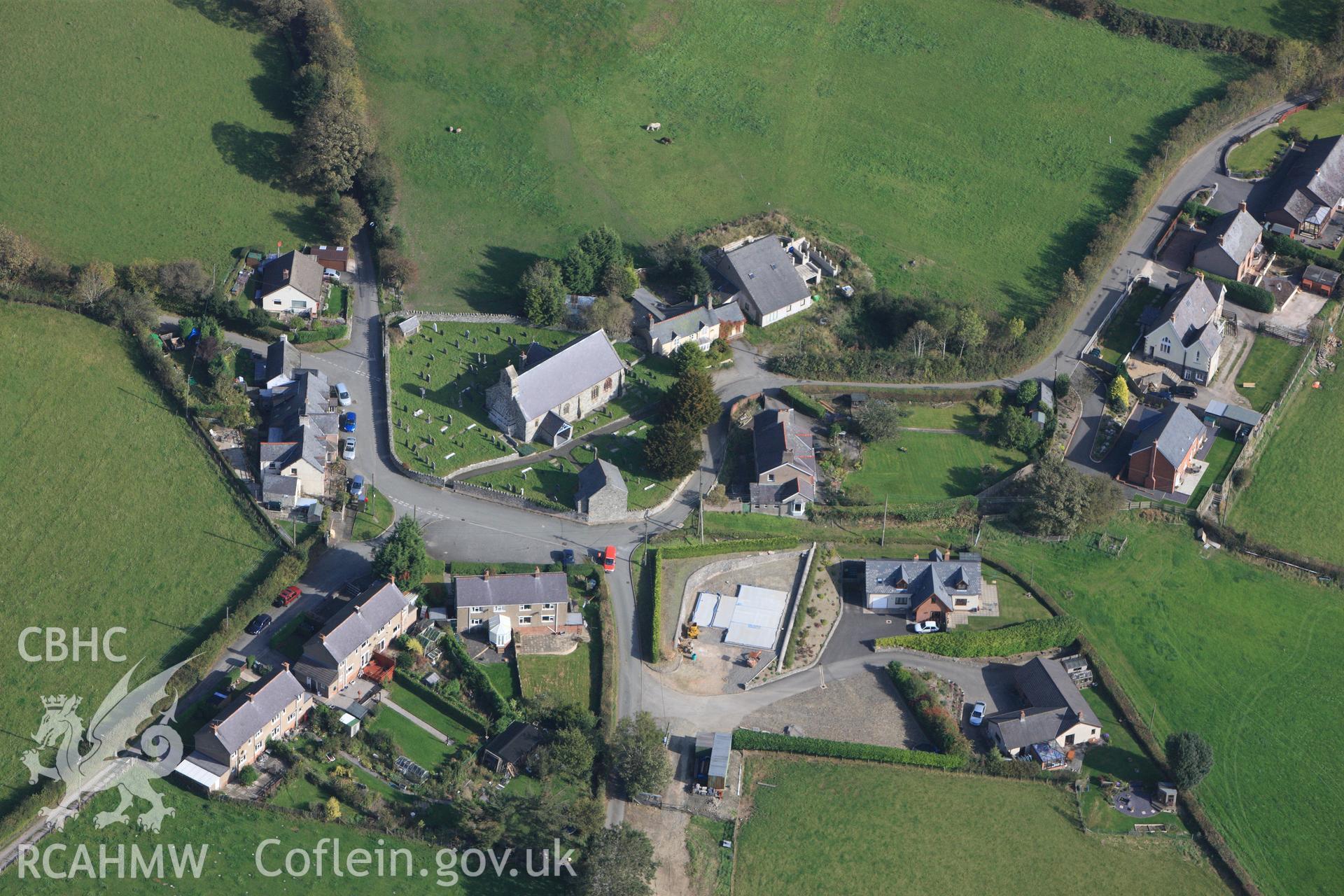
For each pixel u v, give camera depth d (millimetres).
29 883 156750
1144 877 173875
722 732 182500
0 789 165250
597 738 175625
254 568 192375
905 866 171125
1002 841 175375
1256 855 179125
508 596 187125
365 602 180125
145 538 195125
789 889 167125
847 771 181000
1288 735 193250
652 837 169875
